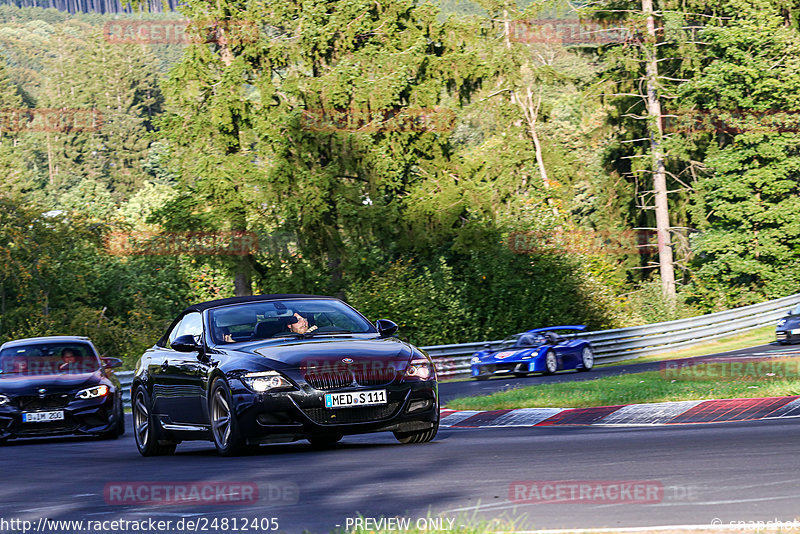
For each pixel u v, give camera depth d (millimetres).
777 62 162125
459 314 128875
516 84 166250
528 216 139250
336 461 28484
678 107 174375
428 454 29500
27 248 119562
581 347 95688
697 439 31141
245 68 127812
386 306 124000
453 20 142500
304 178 125438
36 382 51062
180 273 144125
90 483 26594
